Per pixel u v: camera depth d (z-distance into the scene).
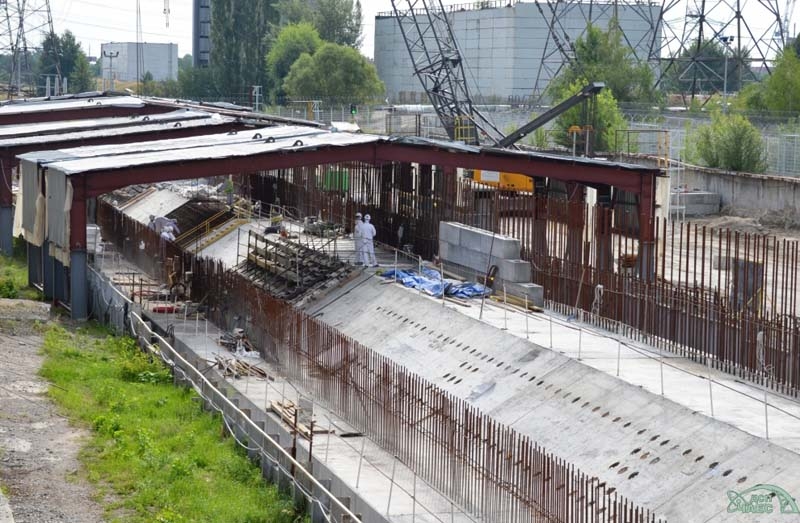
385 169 70.88
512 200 61.75
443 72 157.75
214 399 46.03
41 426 43.41
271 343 54.00
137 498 37.00
